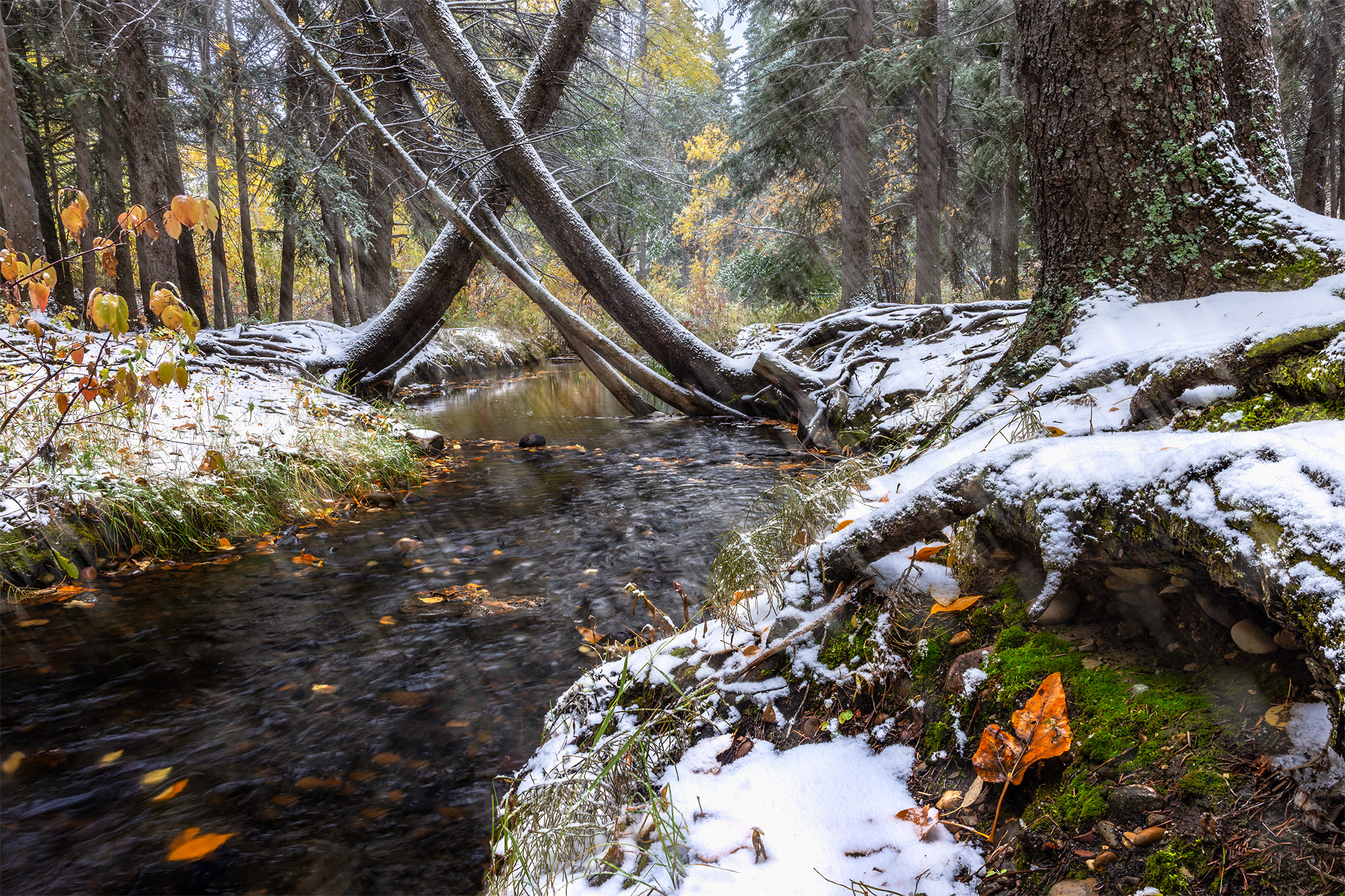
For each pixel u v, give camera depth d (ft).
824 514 9.36
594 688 7.42
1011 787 5.05
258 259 61.31
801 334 33.81
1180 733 4.65
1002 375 12.35
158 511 14.14
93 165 43.39
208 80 36.83
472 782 6.97
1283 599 4.11
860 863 4.82
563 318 30.12
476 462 22.95
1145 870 4.05
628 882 4.96
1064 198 11.84
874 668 6.49
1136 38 10.84
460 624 10.66
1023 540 6.57
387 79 33.17
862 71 39.91
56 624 10.81
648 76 40.83
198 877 5.76
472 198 31.86
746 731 6.59
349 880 5.70
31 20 35.09
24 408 16.14
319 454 18.76
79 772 7.23
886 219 62.64
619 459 23.18
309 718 8.18
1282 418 7.07
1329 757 4.03
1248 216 10.27
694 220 86.48
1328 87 47.24
